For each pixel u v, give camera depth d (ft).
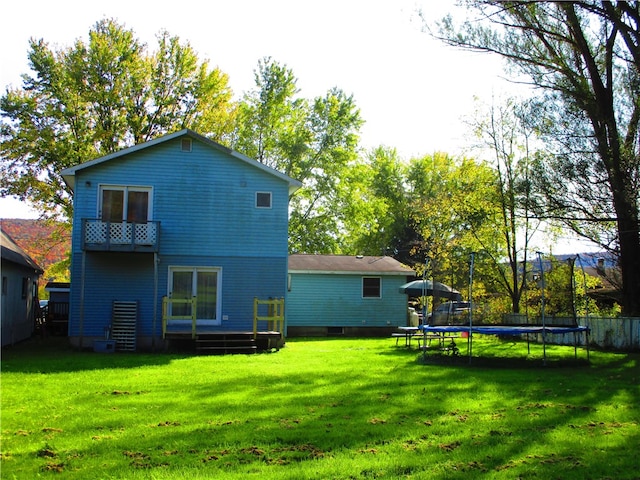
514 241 91.91
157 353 60.44
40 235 122.31
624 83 59.47
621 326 63.57
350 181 132.98
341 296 93.76
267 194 69.51
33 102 100.27
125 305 63.82
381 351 62.39
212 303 67.82
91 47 103.40
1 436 24.41
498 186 91.45
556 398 33.71
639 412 29.68
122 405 30.83
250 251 68.64
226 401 32.01
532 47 63.36
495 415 28.91
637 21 55.42
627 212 55.98
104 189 66.08
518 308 91.56
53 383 38.47
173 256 66.85
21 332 77.46
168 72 109.70
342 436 24.59
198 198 67.82
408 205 152.76
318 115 130.72
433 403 31.83
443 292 74.18
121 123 104.99
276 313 66.18
